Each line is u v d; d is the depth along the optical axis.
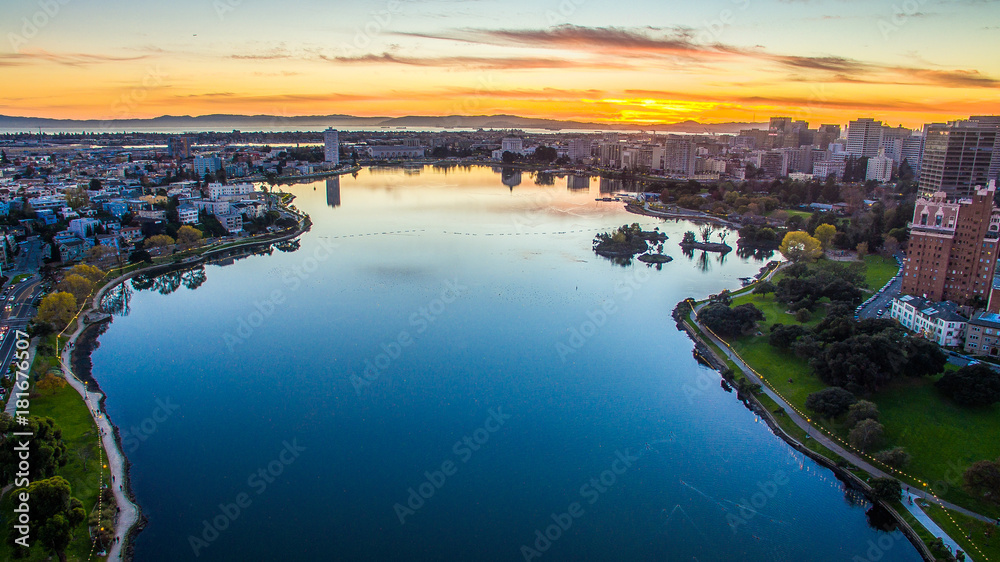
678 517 185.00
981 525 174.12
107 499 182.62
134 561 166.12
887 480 188.25
